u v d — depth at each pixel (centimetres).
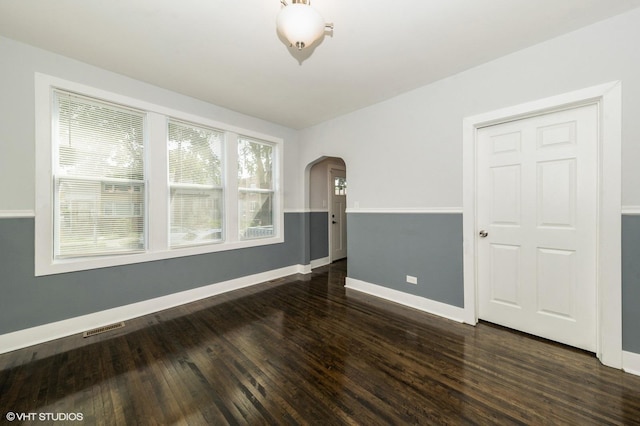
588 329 204
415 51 225
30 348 214
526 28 196
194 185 325
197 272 325
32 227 220
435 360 196
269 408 151
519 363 191
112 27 196
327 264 509
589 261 203
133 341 226
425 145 286
